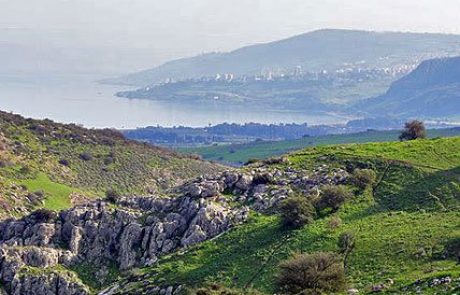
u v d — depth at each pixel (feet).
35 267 445.78
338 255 311.06
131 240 445.37
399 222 353.10
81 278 438.81
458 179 409.49
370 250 317.01
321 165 467.93
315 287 256.32
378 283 265.13
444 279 239.50
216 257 374.43
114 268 443.32
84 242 464.65
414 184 412.16
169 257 398.62
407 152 469.57
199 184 460.55
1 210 646.74
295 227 376.07
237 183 459.73
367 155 470.80
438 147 474.08
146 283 370.53
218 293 277.64
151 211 465.06
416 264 289.33
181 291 345.92
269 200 431.84
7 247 456.45
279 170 470.39
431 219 349.61
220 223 421.18
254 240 379.55
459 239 302.04
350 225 363.56
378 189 413.59
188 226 435.12
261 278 332.80
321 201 394.93
